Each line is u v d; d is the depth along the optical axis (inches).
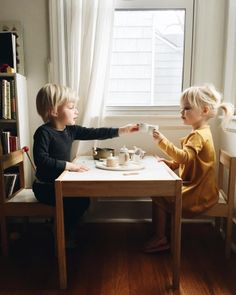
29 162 79.0
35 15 75.3
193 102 61.9
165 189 46.4
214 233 75.2
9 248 67.0
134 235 74.4
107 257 62.9
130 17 77.5
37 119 79.3
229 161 59.2
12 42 69.9
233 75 70.3
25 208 59.9
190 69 78.7
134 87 81.0
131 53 79.3
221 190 70.6
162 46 78.9
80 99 73.8
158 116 77.9
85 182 45.8
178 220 48.1
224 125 66.9
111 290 50.8
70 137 66.7
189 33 77.0
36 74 77.7
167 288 51.3
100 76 73.5
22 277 55.4
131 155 64.7
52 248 67.3
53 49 73.9
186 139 64.5
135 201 83.0
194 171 59.2
